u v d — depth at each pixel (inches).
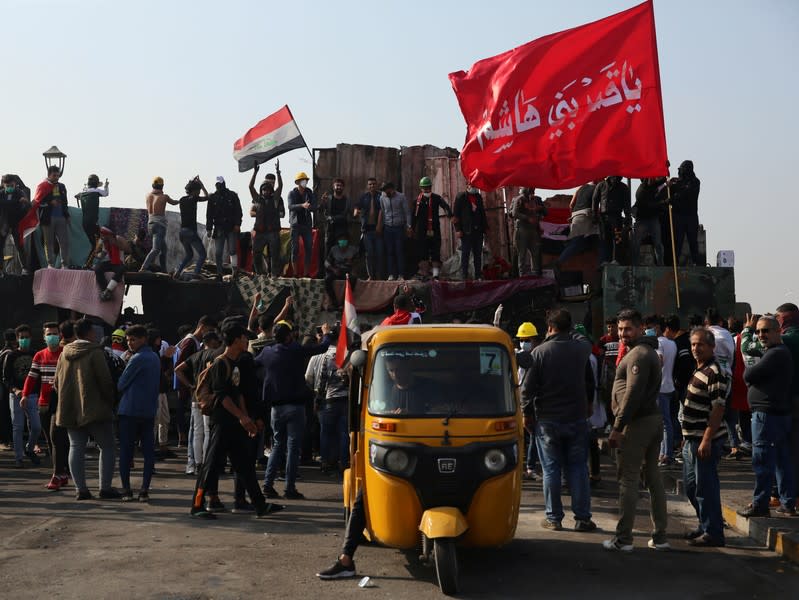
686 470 332.2
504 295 703.7
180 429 623.2
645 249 738.2
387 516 273.7
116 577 276.4
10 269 796.0
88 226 751.7
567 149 571.2
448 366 288.8
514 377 290.8
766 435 348.8
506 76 577.3
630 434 316.2
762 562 303.0
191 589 263.4
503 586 271.9
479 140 585.6
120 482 471.2
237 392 374.0
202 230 898.1
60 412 411.2
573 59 569.9
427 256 734.5
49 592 259.4
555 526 351.3
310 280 711.1
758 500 350.0
